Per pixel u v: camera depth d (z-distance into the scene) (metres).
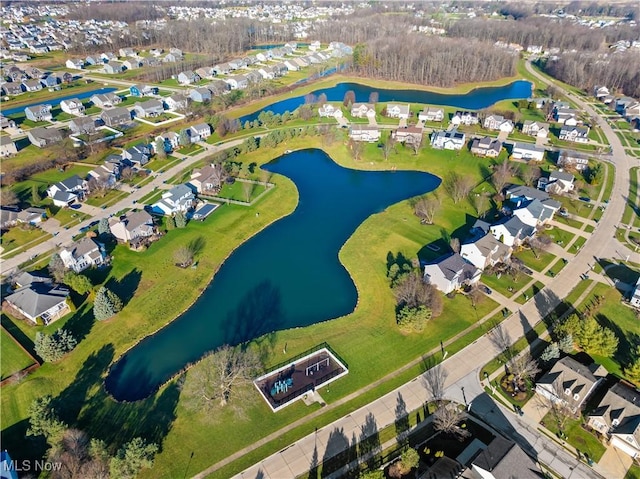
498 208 118.75
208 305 89.19
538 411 66.31
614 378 71.56
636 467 58.69
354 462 59.31
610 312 85.12
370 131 163.62
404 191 132.75
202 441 62.22
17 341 78.19
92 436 62.62
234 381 71.12
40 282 88.44
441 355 76.38
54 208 119.62
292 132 165.12
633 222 114.81
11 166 140.75
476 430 63.44
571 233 110.12
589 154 154.12
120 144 156.75
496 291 91.00
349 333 81.44
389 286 92.62
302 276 97.50
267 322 85.06
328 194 131.50
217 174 130.75
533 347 77.56
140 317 84.81
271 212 120.38
